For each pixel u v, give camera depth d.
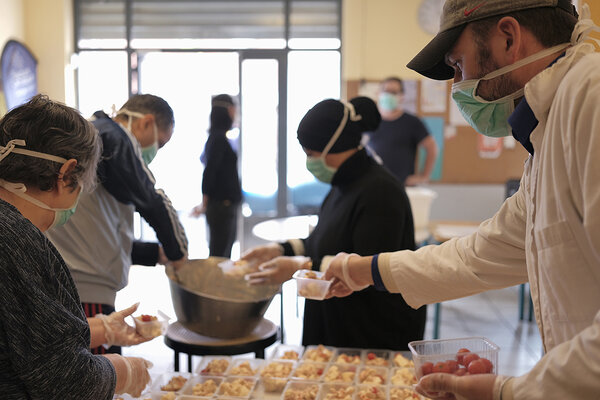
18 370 1.06
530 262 1.19
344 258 1.72
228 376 1.88
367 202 2.07
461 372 1.22
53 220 1.29
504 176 7.30
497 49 1.15
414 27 7.17
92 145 1.28
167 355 3.83
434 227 4.48
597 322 0.91
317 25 7.44
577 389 0.90
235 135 7.51
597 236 0.94
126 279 2.32
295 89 7.54
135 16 7.50
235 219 5.40
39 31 7.26
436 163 7.34
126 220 2.30
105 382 1.18
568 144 0.99
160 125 2.37
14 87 6.76
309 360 2.00
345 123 2.12
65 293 1.16
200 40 7.52
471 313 5.01
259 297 2.38
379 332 2.14
